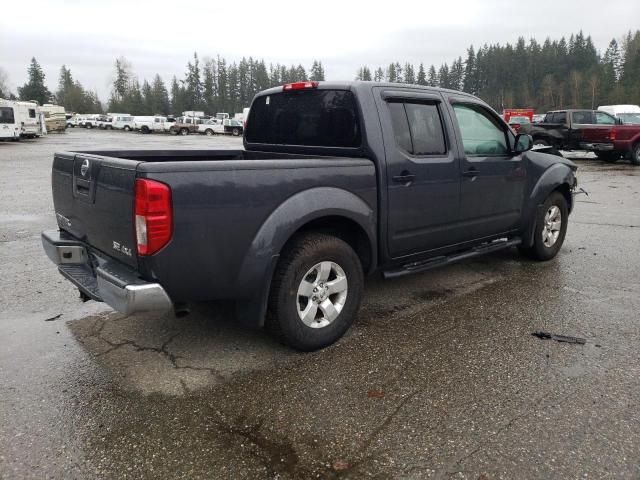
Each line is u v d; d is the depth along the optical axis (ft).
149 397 10.32
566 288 16.70
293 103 15.12
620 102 274.77
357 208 12.53
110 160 10.65
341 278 12.51
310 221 12.01
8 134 111.96
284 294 11.50
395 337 13.08
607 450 8.58
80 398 10.28
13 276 17.94
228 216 10.46
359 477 8.04
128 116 206.18
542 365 11.50
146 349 12.42
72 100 362.12
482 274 18.30
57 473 8.16
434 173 14.42
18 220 28.35
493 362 11.68
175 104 344.69
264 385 10.75
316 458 8.48
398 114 13.84
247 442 8.90
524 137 17.02
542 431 9.10
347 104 13.47
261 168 10.87
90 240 11.87
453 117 15.20
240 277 10.85
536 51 332.60
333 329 12.48
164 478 8.06
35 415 9.69
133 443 8.89
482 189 16.14
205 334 13.24
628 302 15.37
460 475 8.04
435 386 10.66
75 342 12.79
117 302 10.10
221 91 350.84
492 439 8.89
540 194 18.48
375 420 9.50
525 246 19.08
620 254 20.92
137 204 9.72
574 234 24.71
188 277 10.30
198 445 8.83
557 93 310.24
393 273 14.28
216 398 10.27
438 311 14.83
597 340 12.78
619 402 9.98
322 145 14.24
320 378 11.03
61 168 12.97
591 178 47.75
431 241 15.02
